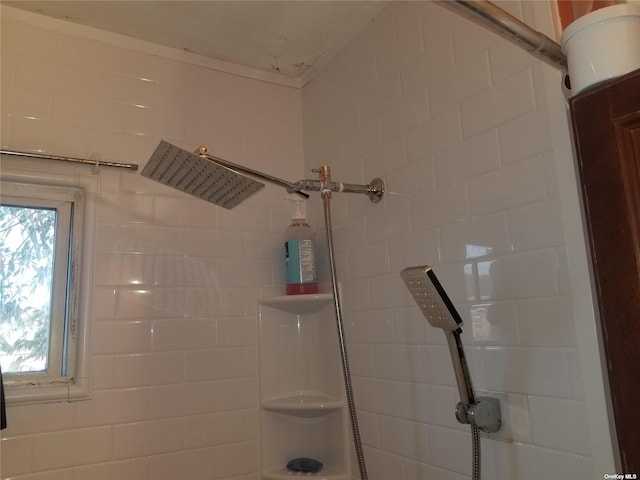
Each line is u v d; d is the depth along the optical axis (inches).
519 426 35.7
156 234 55.5
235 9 53.1
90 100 54.6
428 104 46.3
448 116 43.8
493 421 36.6
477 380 39.3
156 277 54.7
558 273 33.6
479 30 41.3
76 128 53.3
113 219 53.5
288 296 58.0
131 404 51.3
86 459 48.4
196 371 55.2
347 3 52.7
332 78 62.0
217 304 57.7
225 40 58.9
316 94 65.2
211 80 62.3
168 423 52.8
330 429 57.2
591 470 31.0
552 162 34.5
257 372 58.8
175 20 54.8
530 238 35.7
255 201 62.5
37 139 51.2
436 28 45.9
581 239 32.3
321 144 63.4
